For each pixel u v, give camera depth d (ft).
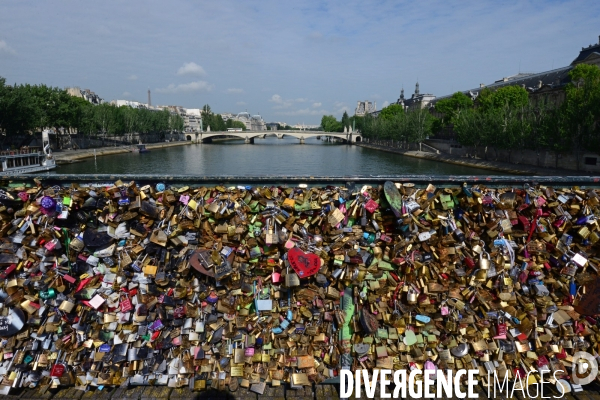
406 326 12.67
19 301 12.24
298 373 12.55
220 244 11.98
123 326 12.35
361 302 12.50
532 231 12.22
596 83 144.56
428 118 295.69
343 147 438.81
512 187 12.14
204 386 12.37
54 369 12.36
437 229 12.21
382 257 12.32
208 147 411.75
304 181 11.81
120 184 11.59
